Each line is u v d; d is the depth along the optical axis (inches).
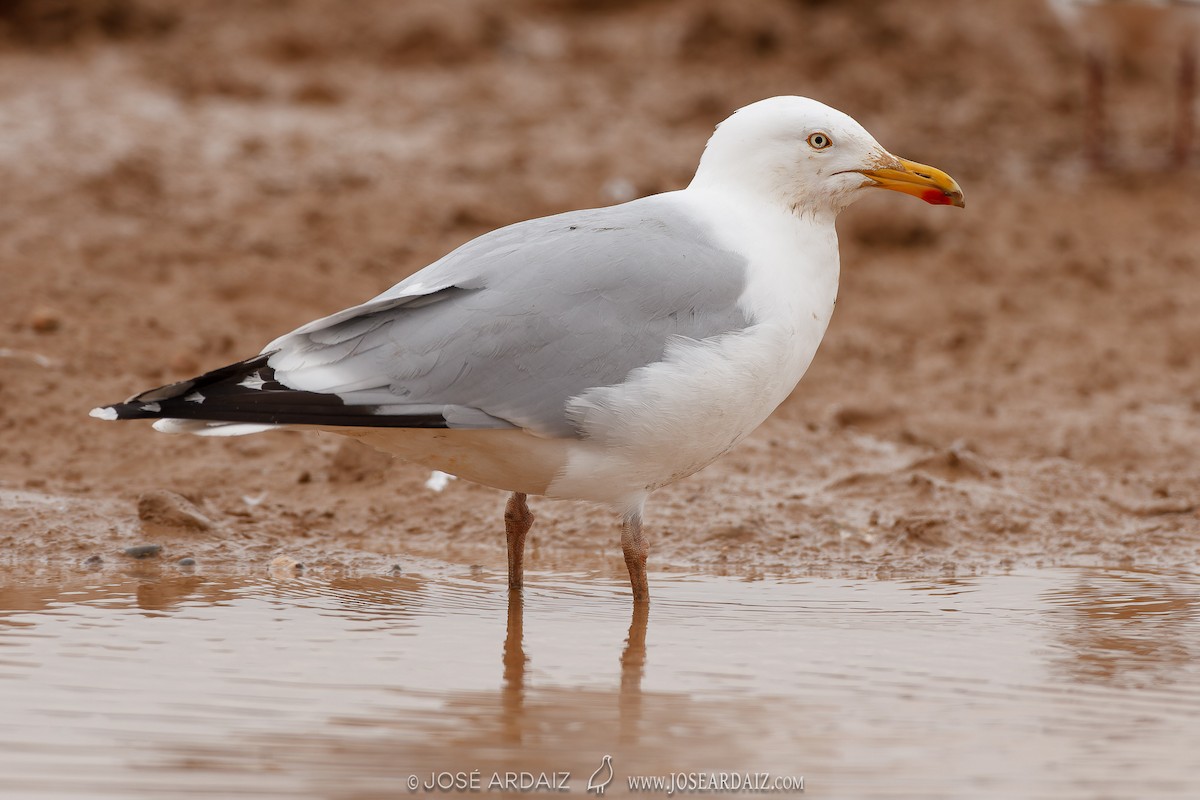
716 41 1119.6
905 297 747.4
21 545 443.5
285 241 744.3
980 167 935.7
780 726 311.4
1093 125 938.1
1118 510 512.4
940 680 342.6
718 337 376.2
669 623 388.5
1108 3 888.3
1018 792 279.4
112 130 889.5
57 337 612.4
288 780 281.0
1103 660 358.0
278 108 978.1
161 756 290.2
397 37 1120.8
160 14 1136.8
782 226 403.2
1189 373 669.9
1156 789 281.1
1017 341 699.4
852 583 435.5
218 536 459.8
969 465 535.5
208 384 361.7
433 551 462.3
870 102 1040.2
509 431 373.1
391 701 323.0
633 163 892.0
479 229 781.9
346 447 518.0
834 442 570.9
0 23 1082.1
